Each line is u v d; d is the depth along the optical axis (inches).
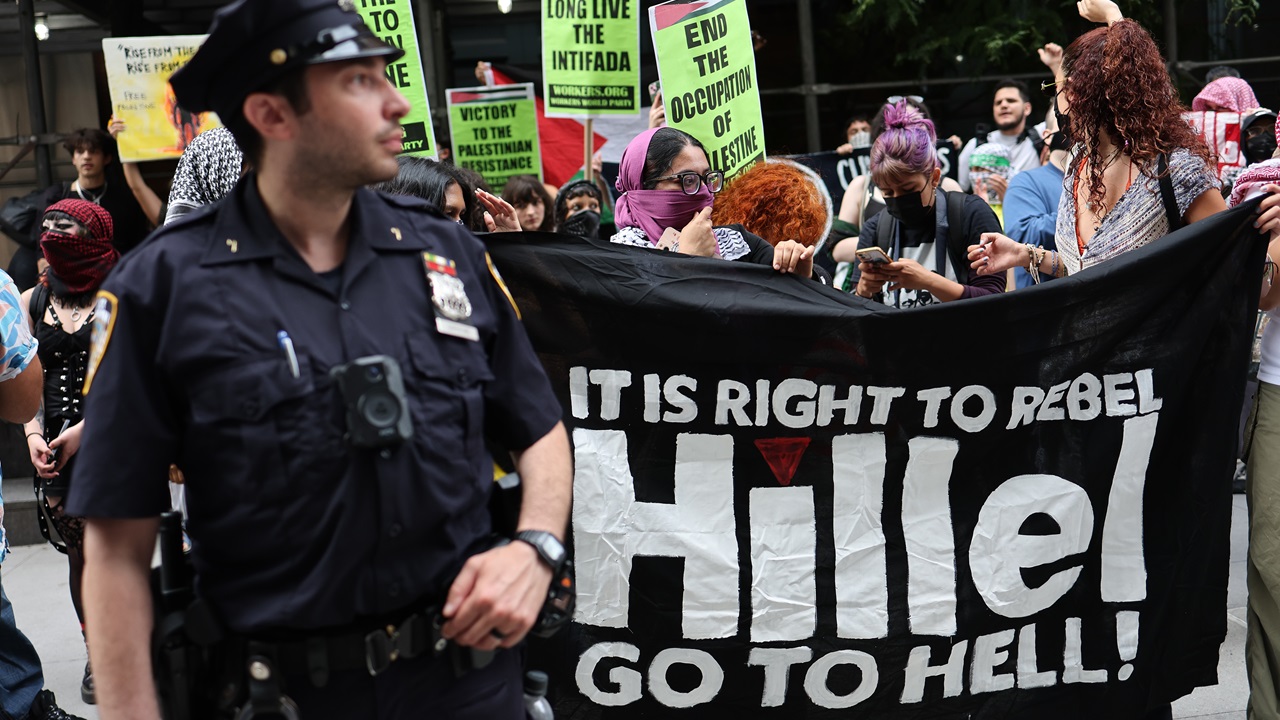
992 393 122.3
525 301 121.5
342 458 66.5
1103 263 122.4
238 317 66.6
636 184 145.3
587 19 238.2
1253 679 133.9
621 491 121.5
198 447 66.7
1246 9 337.1
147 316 66.4
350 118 66.9
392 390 66.3
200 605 68.9
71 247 172.6
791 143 363.6
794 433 121.7
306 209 69.1
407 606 70.1
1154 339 123.6
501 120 281.3
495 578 69.7
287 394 66.1
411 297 71.1
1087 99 129.0
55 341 173.5
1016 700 125.3
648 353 120.9
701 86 203.5
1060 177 224.5
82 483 65.4
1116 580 125.8
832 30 357.7
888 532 122.8
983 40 329.1
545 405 77.9
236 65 66.5
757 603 121.9
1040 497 124.0
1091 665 126.0
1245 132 249.3
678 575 121.6
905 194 157.9
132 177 281.1
